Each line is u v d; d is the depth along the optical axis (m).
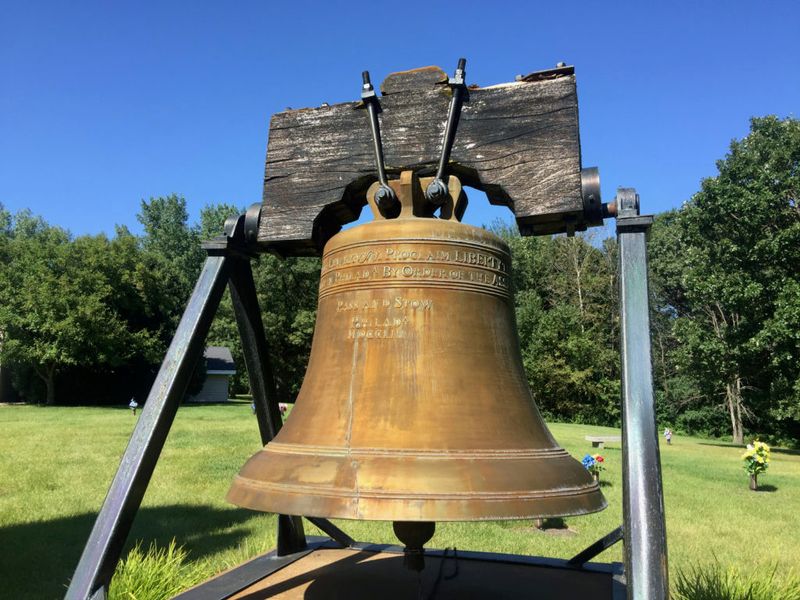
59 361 30.59
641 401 1.95
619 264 2.19
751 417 24.77
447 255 2.22
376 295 2.21
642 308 2.08
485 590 2.86
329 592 2.80
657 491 1.83
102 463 11.90
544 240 37.56
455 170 2.49
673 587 4.32
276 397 3.07
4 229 53.16
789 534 7.76
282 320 35.34
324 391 2.21
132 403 27.17
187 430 18.19
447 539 7.21
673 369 30.78
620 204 2.26
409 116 2.52
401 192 2.35
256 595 2.75
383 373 2.12
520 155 2.36
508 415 2.11
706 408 27.86
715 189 18.30
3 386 35.97
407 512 1.73
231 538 6.94
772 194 17.61
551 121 2.36
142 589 3.28
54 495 9.16
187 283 37.69
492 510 1.75
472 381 2.12
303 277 35.97
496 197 2.57
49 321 29.64
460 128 2.45
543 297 36.84
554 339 30.89
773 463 15.91
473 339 2.18
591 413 30.28
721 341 19.36
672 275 28.42
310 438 2.09
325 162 2.63
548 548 6.88
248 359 2.94
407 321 2.16
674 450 18.66
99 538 2.10
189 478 10.53
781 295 17.20
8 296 30.86
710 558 6.58
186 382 2.43
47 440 15.45
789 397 18.69
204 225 51.78
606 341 34.00
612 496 10.17
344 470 1.86
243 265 2.82
